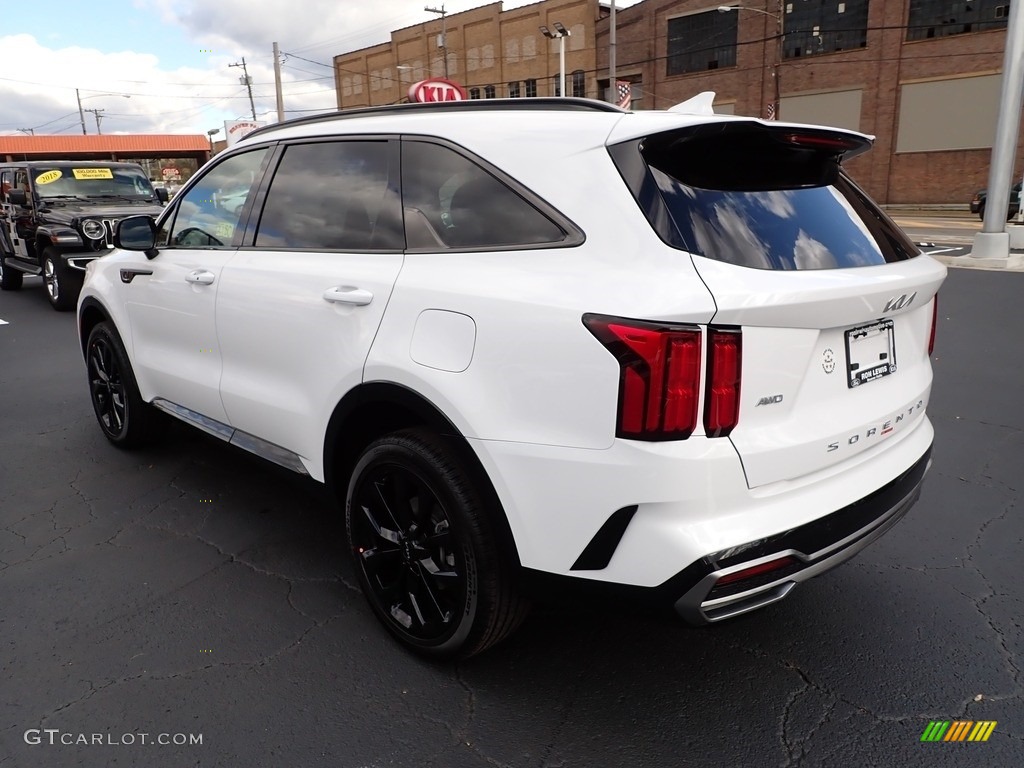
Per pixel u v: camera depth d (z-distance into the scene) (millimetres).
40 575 3119
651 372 1827
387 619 2619
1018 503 3717
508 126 2334
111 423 4512
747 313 1842
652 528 1896
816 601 2926
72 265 9031
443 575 2381
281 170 3078
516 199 2227
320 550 3334
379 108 2812
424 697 2387
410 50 50906
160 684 2441
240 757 2139
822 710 2332
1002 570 3119
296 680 2465
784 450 1970
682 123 2033
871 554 3279
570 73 41719
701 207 2006
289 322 2791
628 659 2582
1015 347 6797
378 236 2605
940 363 6312
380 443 2463
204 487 4000
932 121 30547
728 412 1870
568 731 2244
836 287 1992
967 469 4145
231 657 2582
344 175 2795
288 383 2879
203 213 3486
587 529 1984
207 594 2975
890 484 2303
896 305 2236
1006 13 28109
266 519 3633
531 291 2061
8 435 4848
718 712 2326
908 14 30250
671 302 1822
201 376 3381
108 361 4355
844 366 2166
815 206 2264
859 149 2514
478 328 2145
